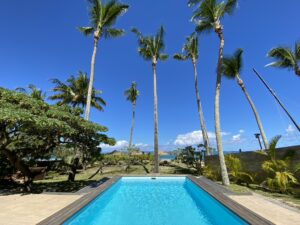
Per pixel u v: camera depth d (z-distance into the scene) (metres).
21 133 8.58
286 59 15.28
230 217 5.60
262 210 5.79
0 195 7.62
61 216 4.83
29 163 10.53
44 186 10.19
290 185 8.98
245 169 12.20
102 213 6.65
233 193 8.01
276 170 9.49
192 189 10.71
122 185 11.73
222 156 11.09
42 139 9.23
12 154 8.59
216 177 13.43
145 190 10.47
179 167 21.53
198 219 5.96
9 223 4.65
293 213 5.50
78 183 11.16
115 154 21.88
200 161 17.55
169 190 10.50
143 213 6.59
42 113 8.02
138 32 20.61
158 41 20.55
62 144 9.76
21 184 10.26
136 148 21.95
